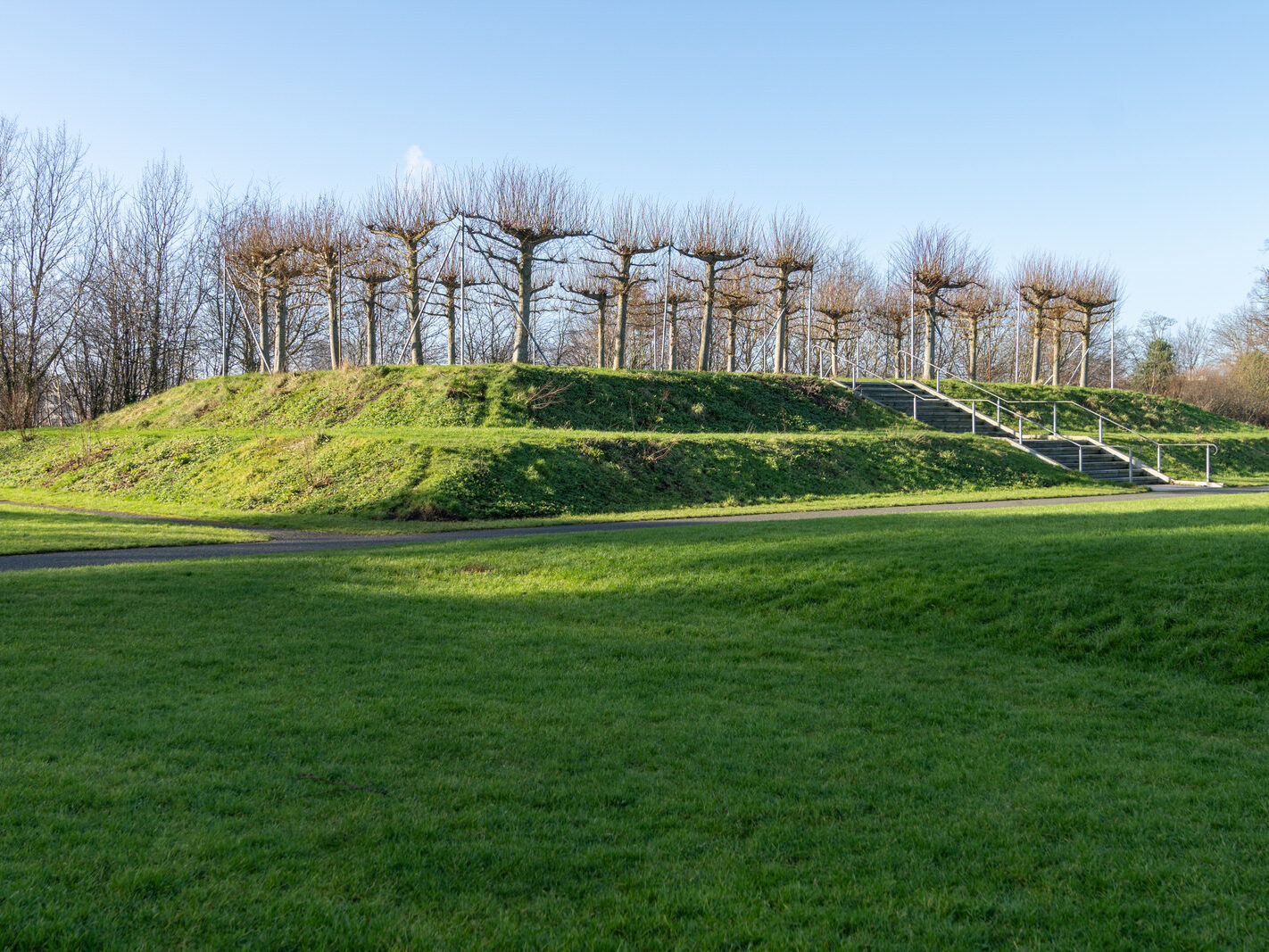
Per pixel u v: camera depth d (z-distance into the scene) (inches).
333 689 278.2
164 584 438.6
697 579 466.0
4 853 159.0
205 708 253.3
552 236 1444.4
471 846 170.2
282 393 1364.4
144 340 1947.6
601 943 136.4
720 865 167.0
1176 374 2925.7
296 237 1536.7
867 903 152.9
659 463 989.2
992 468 1142.3
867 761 227.1
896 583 422.6
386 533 733.3
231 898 146.6
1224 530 461.7
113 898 144.7
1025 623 364.8
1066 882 161.5
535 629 374.9
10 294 1772.9
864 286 2454.5
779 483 1003.3
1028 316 2283.5
